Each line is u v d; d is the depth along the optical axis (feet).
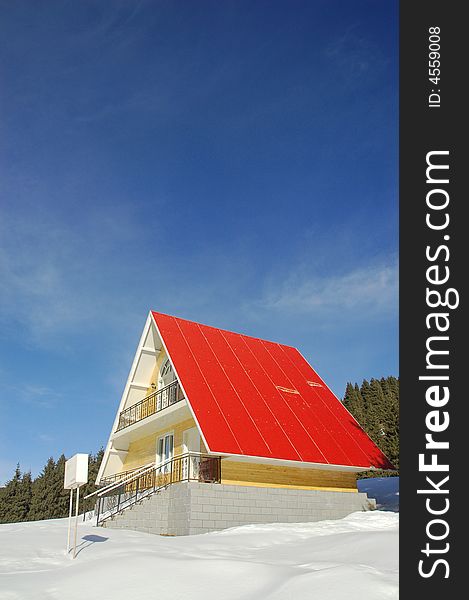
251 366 64.54
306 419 60.44
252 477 52.90
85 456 28.43
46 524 61.21
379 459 60.08
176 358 58.03
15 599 19.71
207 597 19.51
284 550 31.45
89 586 20.49
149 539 34.22
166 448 61.67
